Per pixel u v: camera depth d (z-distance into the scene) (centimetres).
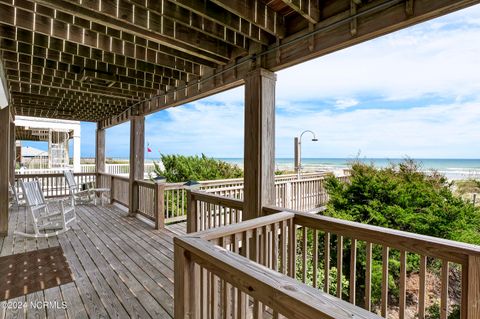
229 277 106
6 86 352
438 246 136
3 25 244
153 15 217
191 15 216
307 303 77
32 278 266
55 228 451
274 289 86
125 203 631
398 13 168
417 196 494
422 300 143
